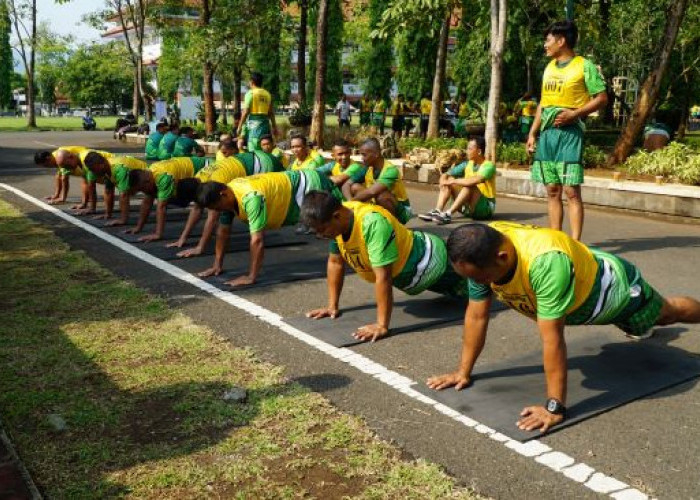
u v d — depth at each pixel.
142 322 4.93
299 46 22.25
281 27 21.80
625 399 3.60
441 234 8.13
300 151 8.05
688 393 3.70
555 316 3.21
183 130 12.70
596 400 3.59
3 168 15.94
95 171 8.57
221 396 3.70
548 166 6.16
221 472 2.96
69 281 6.02
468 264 3.12
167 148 12.37
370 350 4.40
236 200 5.85
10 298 5.52
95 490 2.83
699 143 16.11
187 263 6.79
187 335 4.64
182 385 3.84
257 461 3.05
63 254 7.08
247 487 2.86
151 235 7.92
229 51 20.91
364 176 6.90
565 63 5.98
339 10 31.05
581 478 2.91
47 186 12.84
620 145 11.80
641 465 3.01
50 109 68.25
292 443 3.20
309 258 7.01
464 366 3.79
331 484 2.88
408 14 11.07
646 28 16.30
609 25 16.80
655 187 9.12
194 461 3.05
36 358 4.23
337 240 4.59
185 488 2.85
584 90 5.92
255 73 10.84
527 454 3.10
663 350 4.30
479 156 8.84
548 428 3.30
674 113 19.30
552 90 6.02
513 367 4.07
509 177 11.05
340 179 6.84
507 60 18.78
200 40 21.16
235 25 20.61
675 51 16.30
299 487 2.86
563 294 3.19
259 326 4.89
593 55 17.31
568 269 3.18
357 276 6.24
